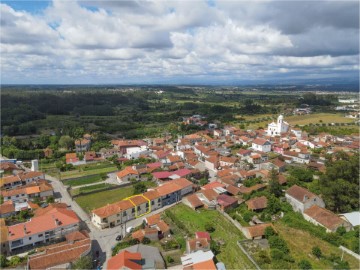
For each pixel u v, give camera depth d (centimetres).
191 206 8831
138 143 16262
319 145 15038
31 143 17062
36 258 5909
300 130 18425
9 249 6712
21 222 8075
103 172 12581
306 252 6372
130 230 7575
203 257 5934
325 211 7612
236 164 12594
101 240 7256
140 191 9956
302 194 8238
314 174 11031
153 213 8731
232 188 9706
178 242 6944
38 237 7056
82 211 8925
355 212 7750
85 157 14225
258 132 18762
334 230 7006
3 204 8812
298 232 7200
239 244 6725
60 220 7469
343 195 8012
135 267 5578
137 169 11950
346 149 14150
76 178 11888
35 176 11388
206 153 14212
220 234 7294
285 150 14425
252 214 8044
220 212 8544
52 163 14412
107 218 7900
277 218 7900
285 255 6131
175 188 9594
